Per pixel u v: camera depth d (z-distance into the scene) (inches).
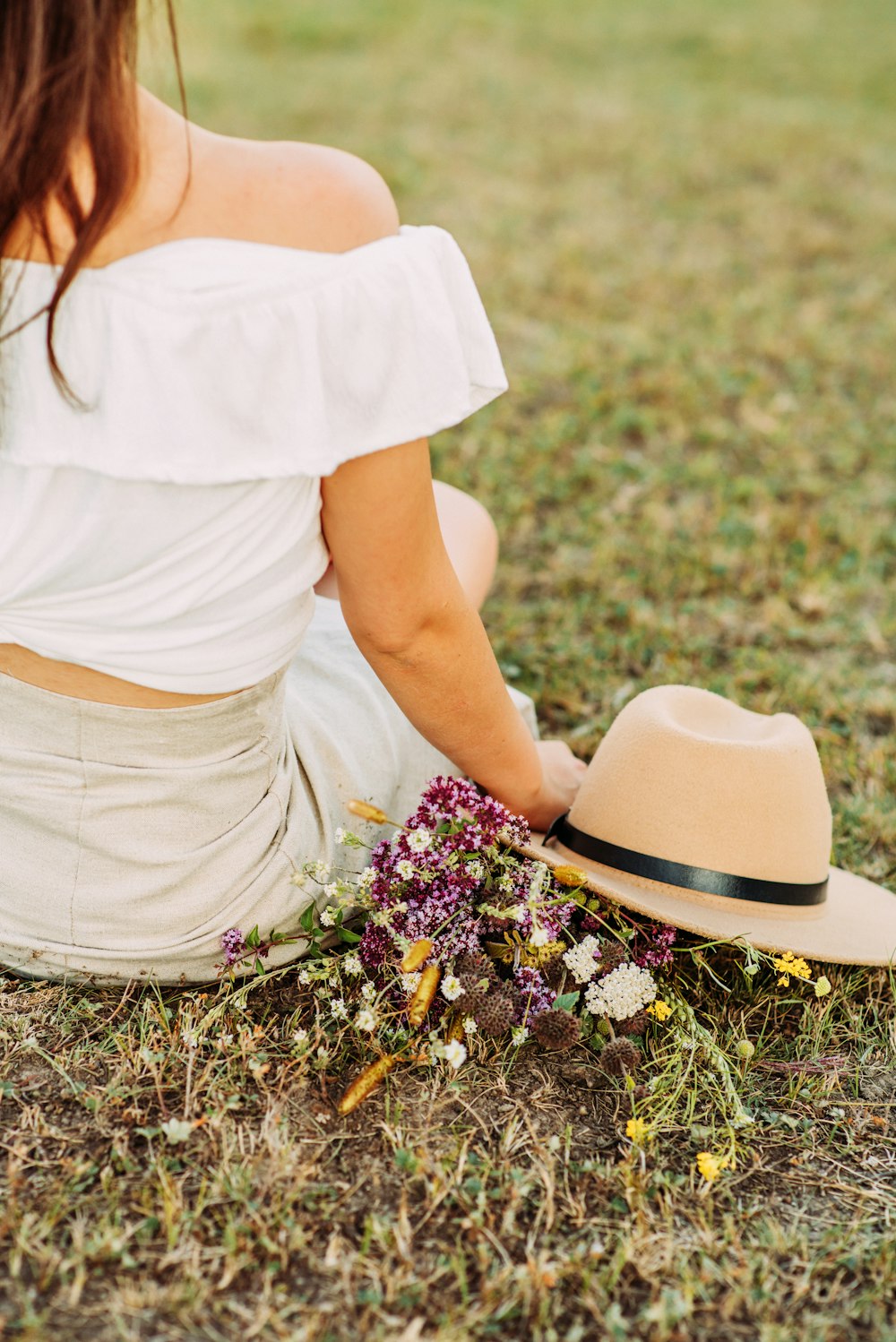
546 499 157.8
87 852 68.5
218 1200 61.7
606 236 265.1
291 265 54.1
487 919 75.7
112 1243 58.1
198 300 52.9
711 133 349.1
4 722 66.1
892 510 160.9
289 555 60.5
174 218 52.7
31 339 53.5
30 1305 55.3
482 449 167.5
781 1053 76.8
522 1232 62.0
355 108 342.6
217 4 453.1
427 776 84.1
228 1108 66.6
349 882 78.2
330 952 78.7
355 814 76.6
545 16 483.5
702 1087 71.9
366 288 55.1
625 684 119.6
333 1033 73.0
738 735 81.6
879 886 91.2
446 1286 58.9
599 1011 72.9
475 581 91.5
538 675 121.2
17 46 47.8
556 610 132.3
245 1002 72.8
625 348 206.1
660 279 242.2
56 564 57.8
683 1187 65.7
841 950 76.9
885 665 128.0
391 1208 62.7
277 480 57.4
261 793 71.2
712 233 273.1
